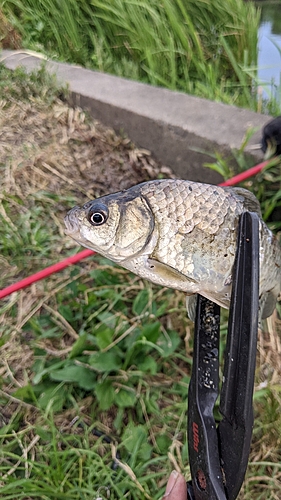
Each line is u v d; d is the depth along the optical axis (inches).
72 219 8.7
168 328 15.0
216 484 7.7
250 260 7.2
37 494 11.1
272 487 11.5
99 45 32.2
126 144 23.5
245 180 18.0
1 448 12.1
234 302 7.3
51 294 15.8
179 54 30.1
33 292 16.1
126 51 32.1
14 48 33.5
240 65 27.8
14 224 18.5
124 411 13.1
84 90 25.4
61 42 33.4
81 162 22.4
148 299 15.3
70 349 14.1
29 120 25.2
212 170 20.2
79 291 16.2
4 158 22.4
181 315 15.2
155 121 21.7
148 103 23.2
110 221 8.4
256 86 26.7
